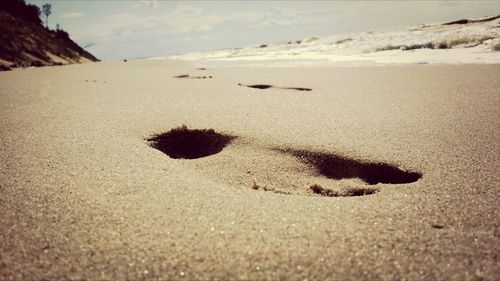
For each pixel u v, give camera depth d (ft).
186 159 1.01
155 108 1.57
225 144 1.13
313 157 0.98
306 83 2.33
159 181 0.78
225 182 0.86
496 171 0.79
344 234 0.57
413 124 1.21
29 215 0.63
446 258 0.51
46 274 0.48
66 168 0.85
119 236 0.56
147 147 1.03
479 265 0.49
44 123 1.30
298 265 0.49
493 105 1.42
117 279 0.47
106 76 3.36
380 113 1.39
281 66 3.92
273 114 1.41
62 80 2.98
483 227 0.58
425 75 2.39
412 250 0.52
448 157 0.90
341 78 2.50
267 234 0.57
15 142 1.07
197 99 1.79
